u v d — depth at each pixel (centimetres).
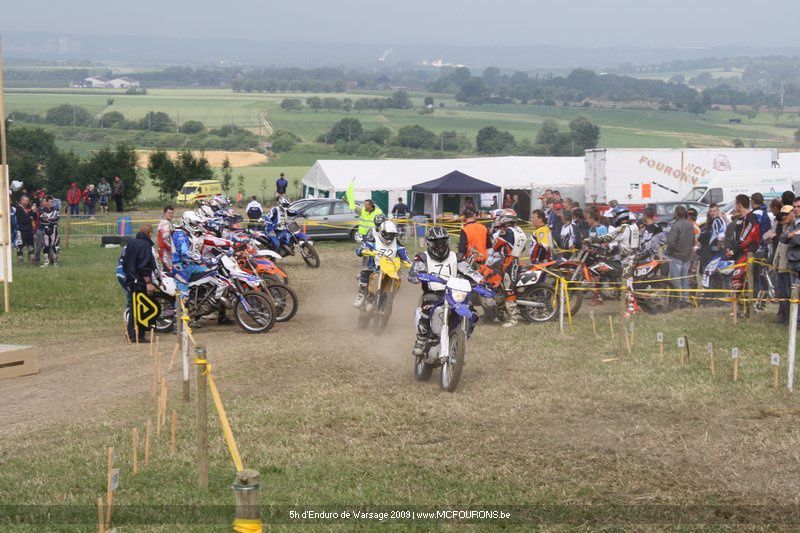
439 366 1409
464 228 1922
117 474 831
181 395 1334
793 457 997
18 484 954
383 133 18200
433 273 1380
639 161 4828
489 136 17838
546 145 17388
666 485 941
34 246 3172
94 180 6894
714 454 1020
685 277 1991
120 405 1284
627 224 1964
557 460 1020
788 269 1666
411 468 1005
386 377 1438
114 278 2717
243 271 1877
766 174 4238
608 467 995
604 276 1973
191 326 1939
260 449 1066
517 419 1175
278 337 1817
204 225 1881
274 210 3038
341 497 918
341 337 1811
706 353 1511
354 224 4075
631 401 1240
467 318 1322
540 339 1705
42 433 1151
